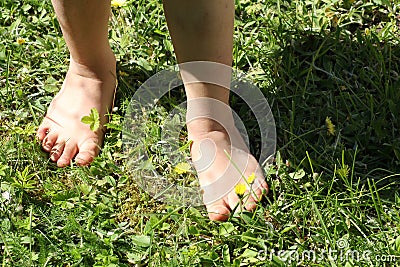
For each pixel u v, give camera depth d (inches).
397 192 96.3
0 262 91.7
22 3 129.6
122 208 99.1
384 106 107.3
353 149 103.0
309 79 113.4
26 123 111.4
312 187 98.6
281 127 107.1
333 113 108.2
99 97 108.7
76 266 91.0
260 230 93.7
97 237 93.6
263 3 126.6
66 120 107.6
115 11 127.8
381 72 112.7
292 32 120.9
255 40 121.3
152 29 123.5
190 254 90.4
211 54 91.6
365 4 125.2
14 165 104.6
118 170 102.7
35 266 90.7
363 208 96.3
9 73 118.0
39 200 100.2
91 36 102.3
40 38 123.5
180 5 87.8
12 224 96.0
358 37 117.5
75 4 96.4
